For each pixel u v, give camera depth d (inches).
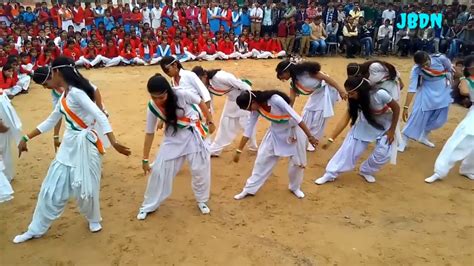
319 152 289.6
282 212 211.3
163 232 192.4
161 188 197.5
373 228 198.2
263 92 201.8
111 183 239.3
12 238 186.2
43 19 643.5
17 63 449.4
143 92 441.4
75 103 170.6
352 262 173.0
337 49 670.5
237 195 224.8
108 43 583.2
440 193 233.6
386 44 658.8
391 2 721.0
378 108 225.6
